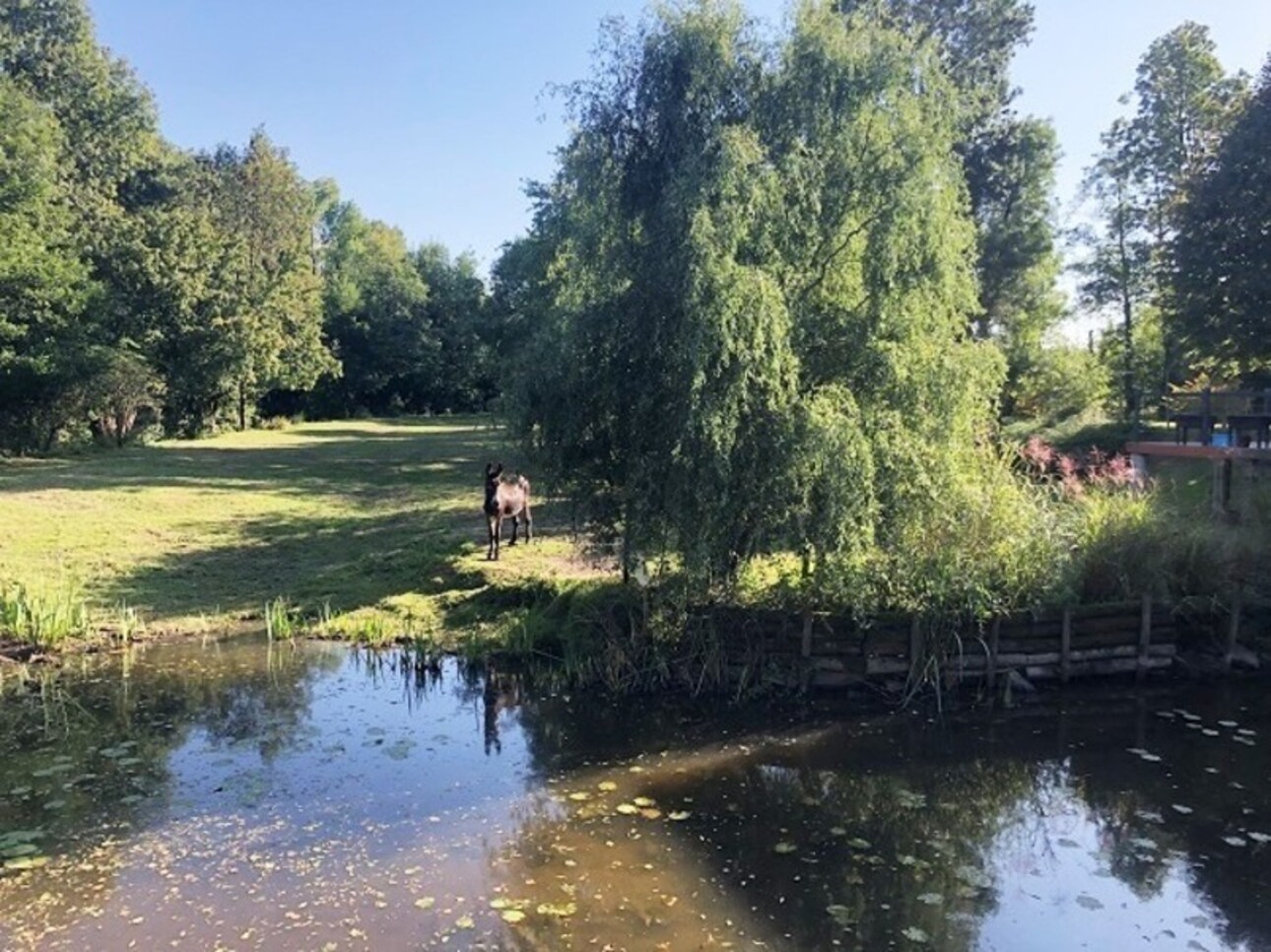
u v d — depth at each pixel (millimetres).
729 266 7633
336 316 56875
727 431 7719
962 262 8914
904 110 8430
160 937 4172
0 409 26250
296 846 5160
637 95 8500
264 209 43062
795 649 8352
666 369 8148
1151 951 4266
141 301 31625
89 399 27266
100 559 12648
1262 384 19953
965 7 23781
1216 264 17484
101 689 8172
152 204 37281
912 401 8484
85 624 9711
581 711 7809
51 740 6910
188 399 34781
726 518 8094
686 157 8023
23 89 31672
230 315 33906
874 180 8469
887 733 7258
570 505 9250
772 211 8094
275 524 15547
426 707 7844
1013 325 24797
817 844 5320
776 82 8414
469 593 10898
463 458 27547
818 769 6527
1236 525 9891
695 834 5430
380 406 60688
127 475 20953
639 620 8867
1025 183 23844
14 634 9477
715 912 4512
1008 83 24094
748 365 7684
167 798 5824
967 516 8398
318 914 4398
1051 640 8438
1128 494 10023
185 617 10547
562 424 8758
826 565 8227
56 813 5586
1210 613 9023
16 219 24859
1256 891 4812
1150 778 6352
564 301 9281
